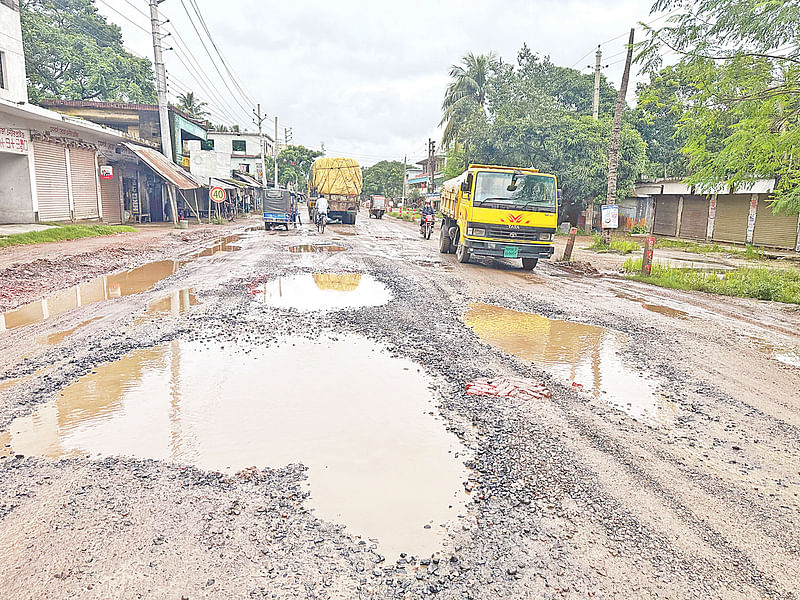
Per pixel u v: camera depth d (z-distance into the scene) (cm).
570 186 3066
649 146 3647
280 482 376
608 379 608
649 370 644
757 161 1239
